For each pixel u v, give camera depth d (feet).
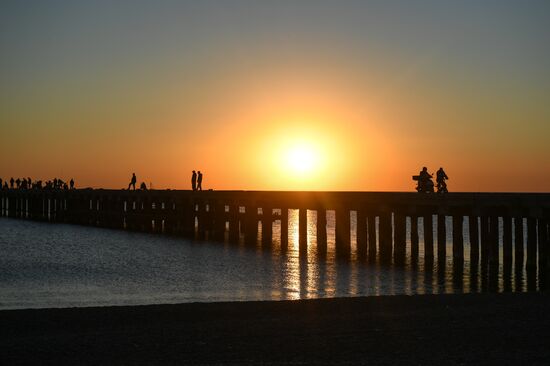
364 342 41.37
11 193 283.38
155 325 46.24
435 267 102.32
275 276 93.61
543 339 41.93
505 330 44.42
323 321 47.52
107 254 125.70
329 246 139.85
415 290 81.87
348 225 122.62
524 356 38.04
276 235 185.98
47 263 111.86
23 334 43.62
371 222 118.62
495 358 37.68
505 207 100.83
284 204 137.39
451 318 48.44
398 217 113.29
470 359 37.50
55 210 254.06
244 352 39.14
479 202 99.71
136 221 196.54
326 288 83.15
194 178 173.27
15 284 87.15
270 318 48.60
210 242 147.74
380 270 99.35
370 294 78.69
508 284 86.69
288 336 42.98
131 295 78.18
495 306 53.06
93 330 44.70
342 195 122.83
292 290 81.66
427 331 44.27
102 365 36.63
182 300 74.49
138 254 124.88
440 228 107.65
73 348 40.06
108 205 214.90
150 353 38.93
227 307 52.80
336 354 38.63
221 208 161.07
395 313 50.39
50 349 39.83
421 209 109.19
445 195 103.40
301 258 115.14
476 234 104.01
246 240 150.10
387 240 115.24
